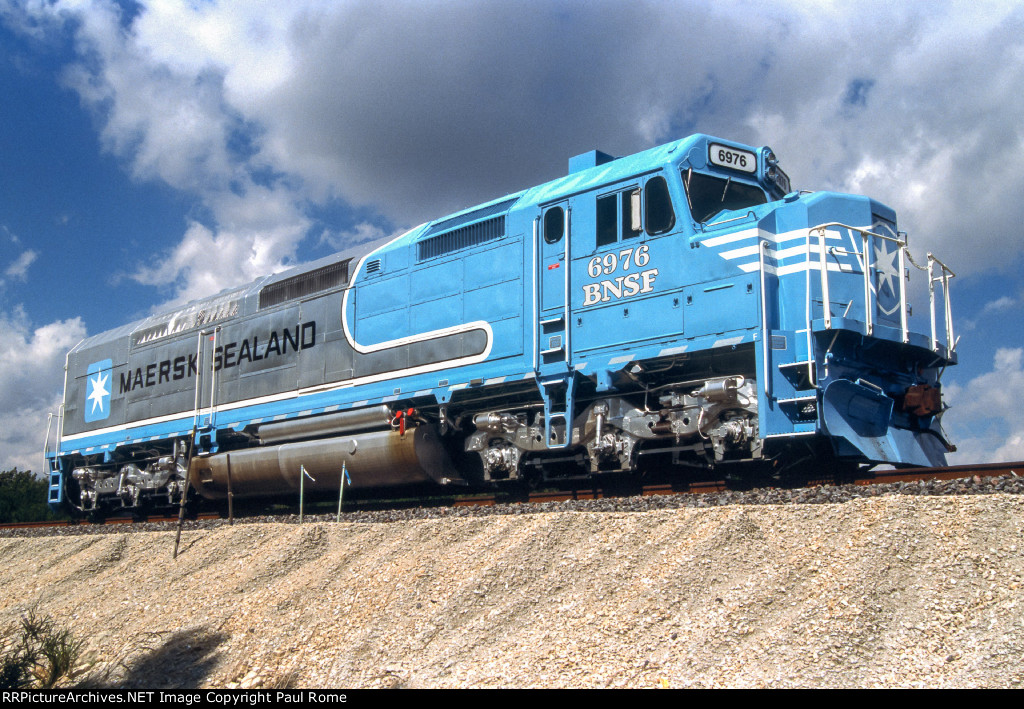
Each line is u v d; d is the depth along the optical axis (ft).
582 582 25.14
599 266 38.40
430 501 50.39
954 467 31.58
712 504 30.73
